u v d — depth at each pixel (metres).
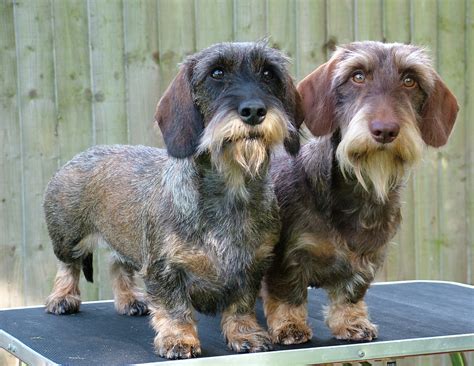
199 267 1.86
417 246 2.83
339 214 1.90
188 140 1.87
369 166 1.86
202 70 1.87
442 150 2.82
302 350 1.80
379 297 2.31
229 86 1.85
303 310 1.96
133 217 2.00
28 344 1.93
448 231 2.84
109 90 2.64
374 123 1.81
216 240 1.86
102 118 2.64
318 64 2.73
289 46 2.72
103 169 2.13
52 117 2.61
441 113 1.94
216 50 1.88
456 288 2.42
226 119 1.81
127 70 2.64
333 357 1.82
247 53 1.87
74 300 2.21
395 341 1.85
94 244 2.21
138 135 2.65
